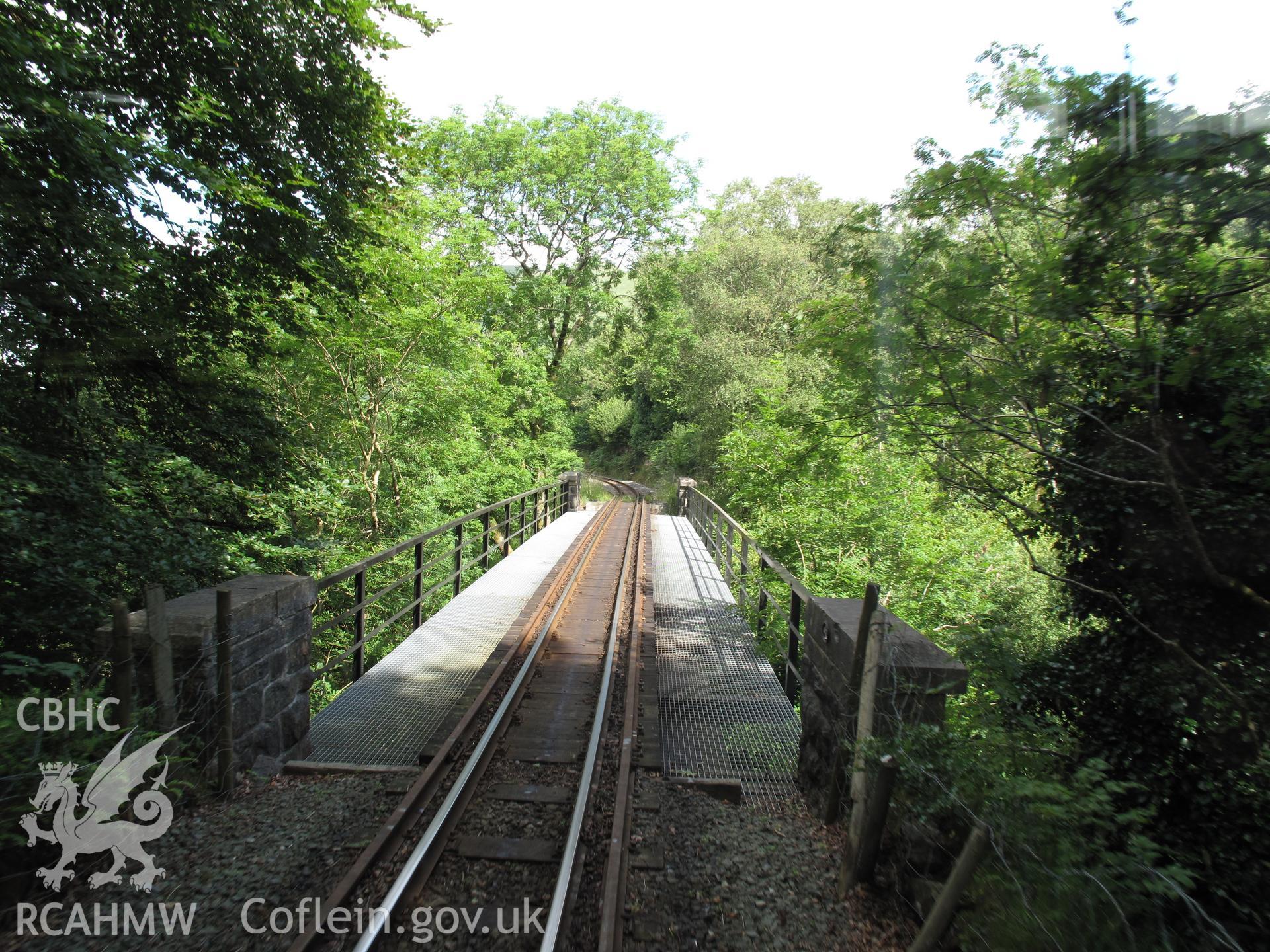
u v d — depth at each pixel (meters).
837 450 5.71
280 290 7.39
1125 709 3.93
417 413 12.72
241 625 3.86
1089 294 3.51
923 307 4.32
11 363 5.38
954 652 5.00
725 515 10.86
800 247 26.56
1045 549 6.31
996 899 2.34
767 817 3.87
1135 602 3.95
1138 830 2.87
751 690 5.97
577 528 17.08
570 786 3.99
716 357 25.47
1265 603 3.14
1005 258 4.18
